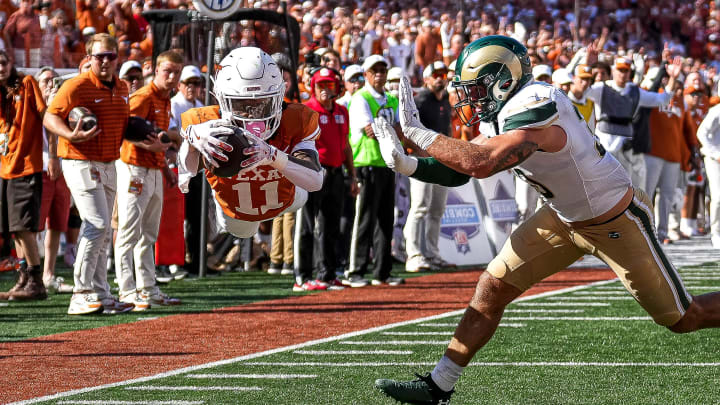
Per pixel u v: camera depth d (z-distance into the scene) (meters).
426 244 23.48
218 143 9.04
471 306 9.62
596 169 9.04
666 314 9.51
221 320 15.70
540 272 9.62
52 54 26.02
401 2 36.91
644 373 11.33
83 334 14.42
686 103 30.58
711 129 26.19
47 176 19.08
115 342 13.73
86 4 27.78
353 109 19.67
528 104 8.62
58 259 25.50
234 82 9.38
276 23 21.52
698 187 32.41
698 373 11.30
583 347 12.93
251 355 12.67
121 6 28.39
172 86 17.19
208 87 20.84
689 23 48.75
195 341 13.77
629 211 9.25
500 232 25.45
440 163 8.92
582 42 43.28
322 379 11.12
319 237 19.48
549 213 9.59
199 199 21.83
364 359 12.30
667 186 28.42
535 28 43.31
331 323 15.26
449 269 23.56
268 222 23.42
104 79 15.64
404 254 24.86
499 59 8.81
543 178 9.08
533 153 8.74
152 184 17.00
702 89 30.97
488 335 9.55
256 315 16.19
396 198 24.83
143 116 17.00
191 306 17.36
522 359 12.22
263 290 19.56
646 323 14.76
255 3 29.36
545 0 44.22
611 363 11.91
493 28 37.72
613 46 43.75
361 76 21.47
